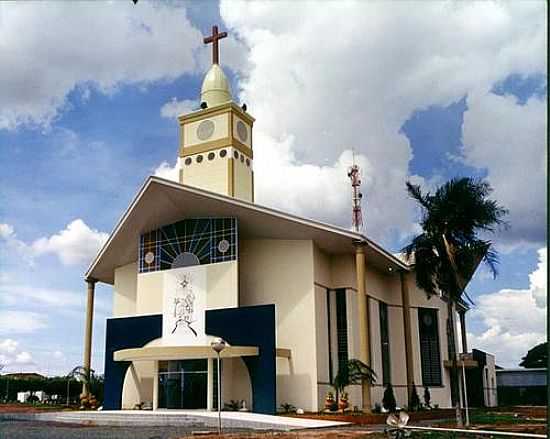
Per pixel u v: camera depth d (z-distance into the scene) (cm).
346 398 3167
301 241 3472
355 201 4184
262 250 3581
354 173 4231
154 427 2678
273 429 2491
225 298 3438
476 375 4756
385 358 3922
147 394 3653
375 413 3044
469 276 2683
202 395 3297
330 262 3650
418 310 4156
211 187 4106
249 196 4256
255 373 3161
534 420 2980
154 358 3300
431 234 2625
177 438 2069
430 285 2684
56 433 2336
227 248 3516
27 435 2242
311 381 3269
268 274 3528
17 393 5916
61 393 5891
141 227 3794
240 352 3152
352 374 3103
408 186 2672
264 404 3100
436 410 3550
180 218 3709
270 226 3478
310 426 2489
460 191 2594
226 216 3559
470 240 2609
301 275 3431
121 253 4056
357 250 3262
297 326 3378
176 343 3472
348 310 3531
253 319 3250
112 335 3697
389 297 4103
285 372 3344
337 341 3512
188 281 3572
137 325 3638
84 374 4019
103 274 4303
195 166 4209
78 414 3122
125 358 3428
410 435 1872
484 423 2791
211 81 4431
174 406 3359
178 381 3384
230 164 4100
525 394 5644
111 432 2372
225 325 3334
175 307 3553
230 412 3111
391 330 4044
